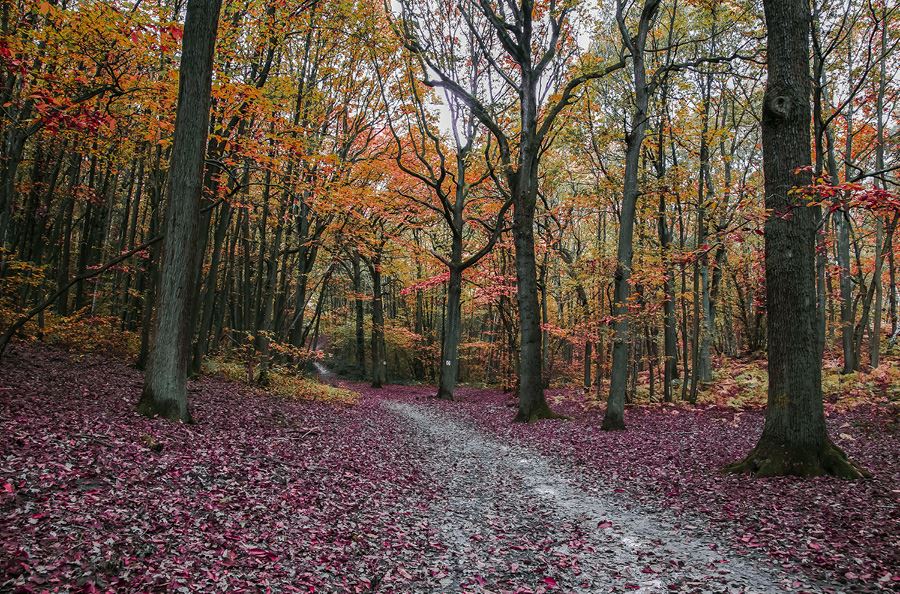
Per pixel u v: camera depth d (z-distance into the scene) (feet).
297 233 66.03
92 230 68.33
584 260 75.10
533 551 20.53
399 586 16.87
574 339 80.07
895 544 18.31
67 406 28.71
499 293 85.92
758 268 59.72
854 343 75.66
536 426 53.72
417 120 69.36
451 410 71.97
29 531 14.73
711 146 62.39
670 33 56.80
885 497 23.30
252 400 46.78
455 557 19.80
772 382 29.60
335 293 132.87
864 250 93.50
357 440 39.55
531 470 35.47
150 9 36.78
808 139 29.27
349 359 158.20
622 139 63.98
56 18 29.25
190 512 18.66
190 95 30.01
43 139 51.39
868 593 15.29
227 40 40.40
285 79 43.62
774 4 29.78
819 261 63.67
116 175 68.44
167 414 30.01
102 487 18.65
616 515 24.99
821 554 18.21
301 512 21.45
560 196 91.71
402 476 31.40
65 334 52.54
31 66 32.19
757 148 72.23
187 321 31.12
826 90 56.29
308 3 45.93
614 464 35.50
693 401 63.36
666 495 27.43
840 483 25.91
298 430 37.45
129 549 15.23
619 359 49.62
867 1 43.45
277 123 42.98
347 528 21.02
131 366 50.44
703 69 59.98
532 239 60.13
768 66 30.19
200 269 47.34
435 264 91.20
